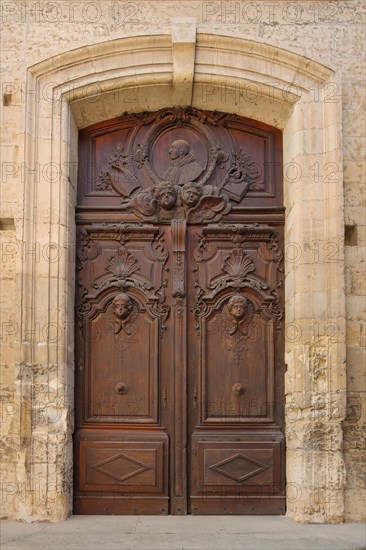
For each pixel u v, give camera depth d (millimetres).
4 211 7457
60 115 7539
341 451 7195
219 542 6375
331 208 7406
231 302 7809
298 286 7398
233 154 8047
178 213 7953
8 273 7410
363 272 7469
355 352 7379
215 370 7770
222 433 7691
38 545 6242
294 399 7355
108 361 7754
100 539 6445
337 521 7105
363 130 7621
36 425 7164
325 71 7547
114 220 7934
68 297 7488
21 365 7117
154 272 7867
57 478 7148
